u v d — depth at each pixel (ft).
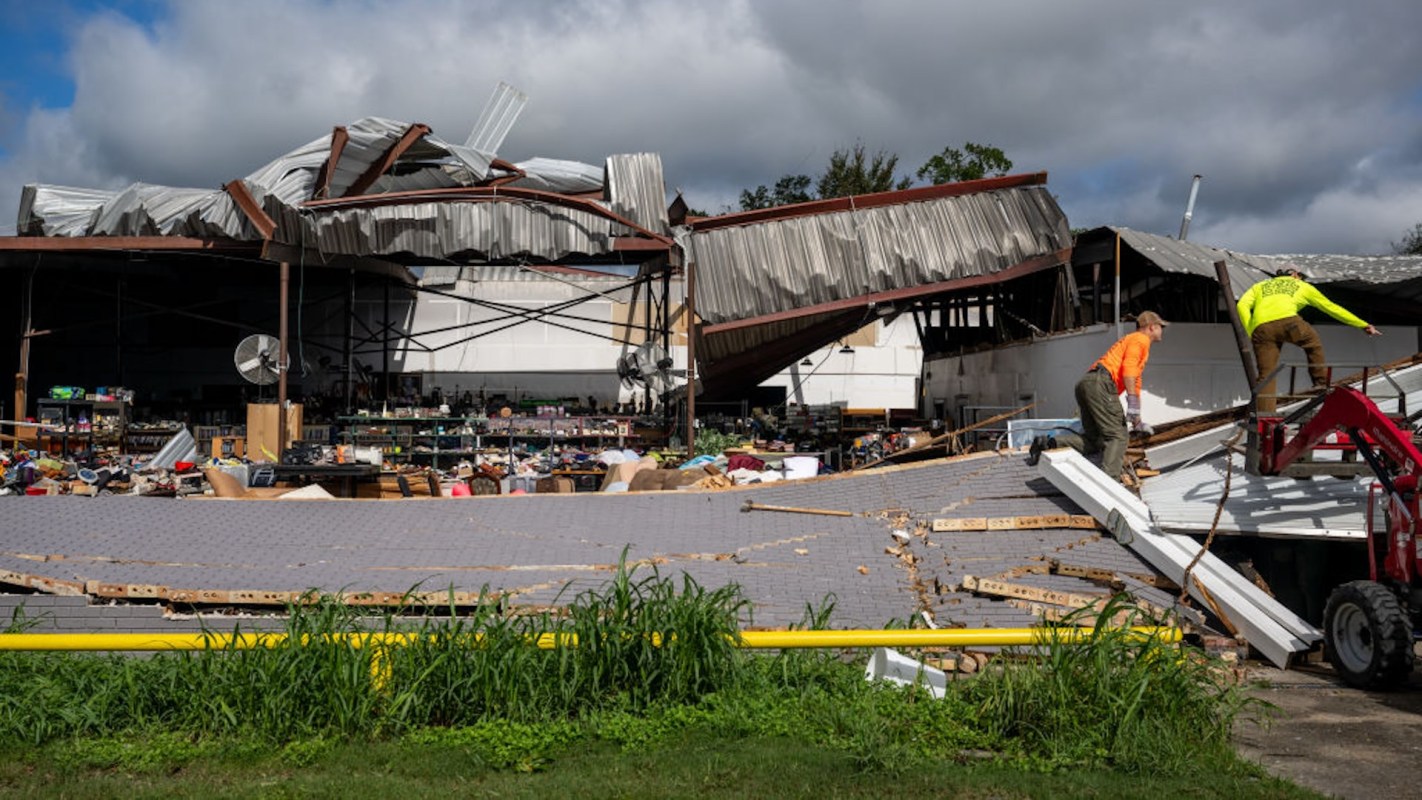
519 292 105.91
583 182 91.15
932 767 18.37
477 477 63.05
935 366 96.07
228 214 73.77
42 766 19.31
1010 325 85.51
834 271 76.95
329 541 39.06
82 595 33.45
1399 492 26.02
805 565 34.68
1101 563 31.96
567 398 102.27
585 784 17.65
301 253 78.02
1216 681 23.36
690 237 76.95
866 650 25.26
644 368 82.23
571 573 35.01
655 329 91.97
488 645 21.47
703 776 17.94
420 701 20.84
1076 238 74.64
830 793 17.16
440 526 40.60
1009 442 48.42
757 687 22.26
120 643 21.76
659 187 78.79
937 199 78.33
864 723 20.06
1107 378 36.76
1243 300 42.70
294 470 58.08
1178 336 62.23
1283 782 17.70
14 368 99.81
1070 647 20.84
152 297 100.17
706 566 35.14
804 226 77.56
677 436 84.94
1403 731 21.58
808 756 18.90
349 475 58.70
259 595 32.99
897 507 38.88
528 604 31.35
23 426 76.07
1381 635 24.35
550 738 19.81
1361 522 29.45
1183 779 17.90
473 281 105.50
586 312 106.52
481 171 81.56
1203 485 35.50
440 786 17.85
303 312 101.86
